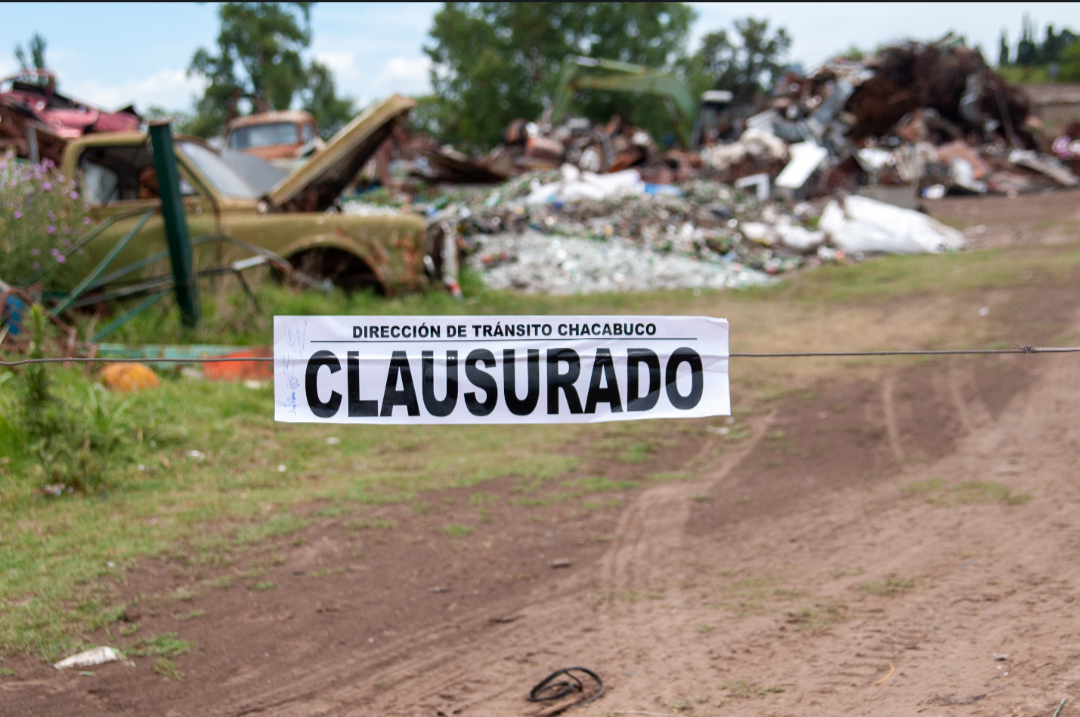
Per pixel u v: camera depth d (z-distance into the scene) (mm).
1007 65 93250
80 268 9289
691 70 58188
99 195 9922
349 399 3514
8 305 7316
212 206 10156
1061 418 7305
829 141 33781
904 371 9383
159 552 4809
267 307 9492
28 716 3260
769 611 4180
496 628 4121
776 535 5332
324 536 5215
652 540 5320
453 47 56906
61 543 4832
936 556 4723
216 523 5328
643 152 33188
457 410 3541
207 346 8562
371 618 4199
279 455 6848
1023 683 3160
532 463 6945
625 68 38500
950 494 5801
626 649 3861
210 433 7020
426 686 3572
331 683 3594
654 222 18766
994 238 19281
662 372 3596
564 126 37719
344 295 11086
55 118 12219
